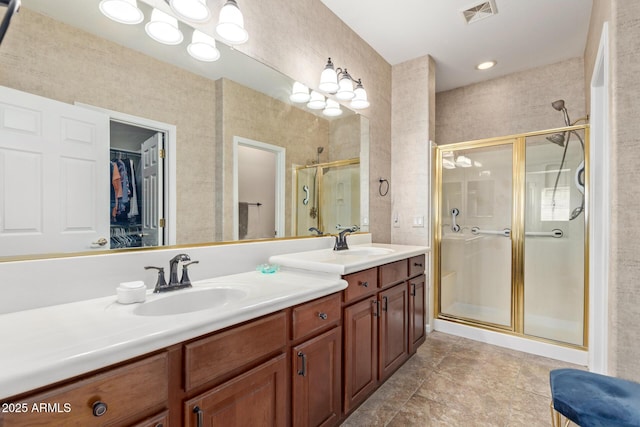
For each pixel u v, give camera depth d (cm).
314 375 130
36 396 60
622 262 127
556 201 252
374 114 277
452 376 206
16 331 78
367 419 162
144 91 129
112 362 69
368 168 269
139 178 127
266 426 107
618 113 128
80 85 111
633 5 125
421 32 249
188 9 134
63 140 107
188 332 83
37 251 100
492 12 224
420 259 239
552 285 255
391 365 196
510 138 266
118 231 120
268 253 180
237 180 166
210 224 153
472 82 338
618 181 128
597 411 92
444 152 297
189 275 140
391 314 196
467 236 295
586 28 241
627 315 126
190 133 145
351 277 158
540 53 279
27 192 99
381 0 213
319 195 221
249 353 101
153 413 78
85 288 109
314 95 213
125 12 123
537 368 217
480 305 291
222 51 157
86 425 66
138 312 102
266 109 181
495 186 279
